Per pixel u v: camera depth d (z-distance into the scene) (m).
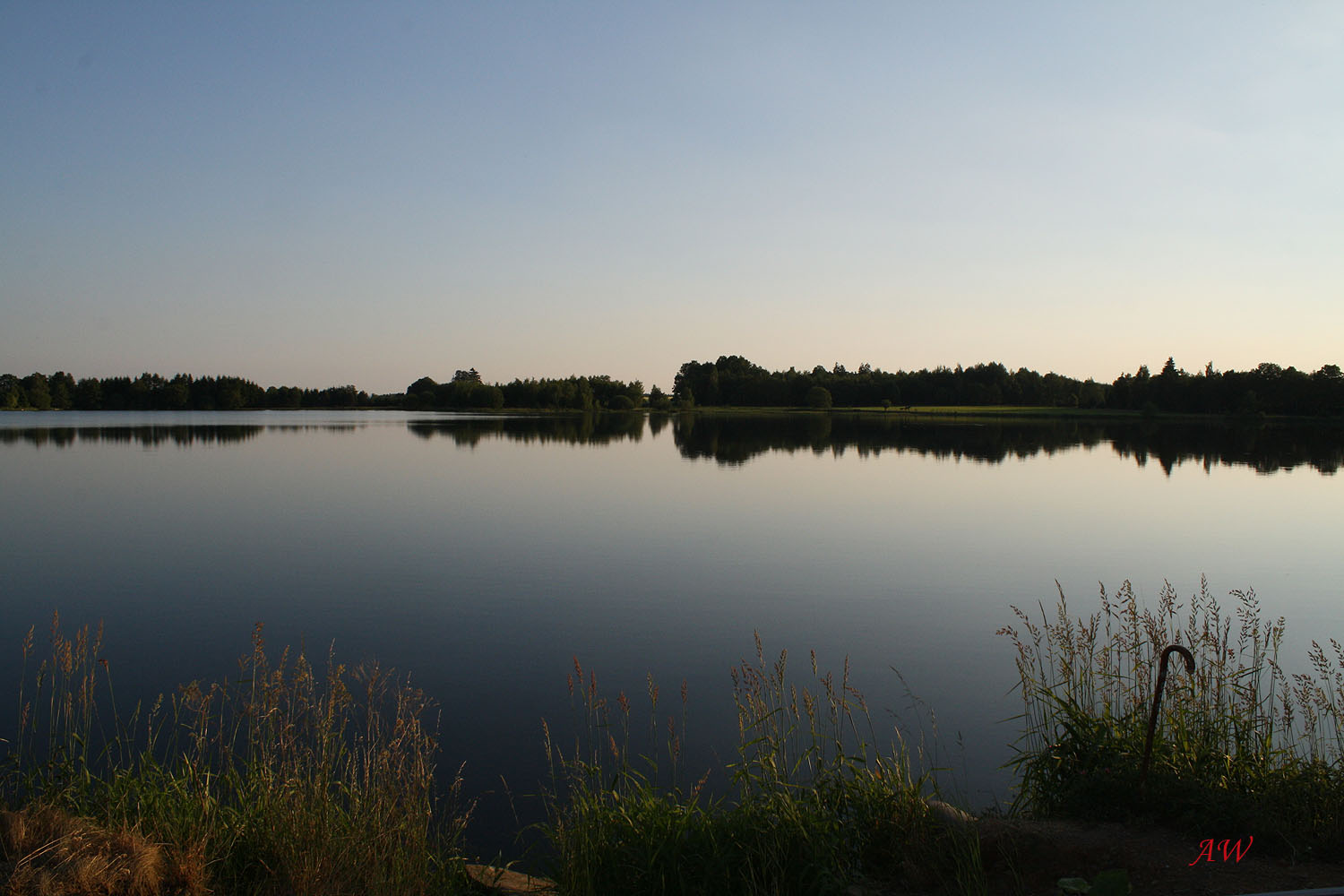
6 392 112.56
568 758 7.56
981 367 139.12
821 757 6.11
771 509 24.94
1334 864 4.50
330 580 15.05
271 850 4.91
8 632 11.56
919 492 29.56
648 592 14.25
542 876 5.49
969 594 14.31
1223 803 5.03
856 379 143.62
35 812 4.59
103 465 36.91
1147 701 6.50
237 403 126.19
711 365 162.62
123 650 10.72
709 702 9.05
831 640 11.50
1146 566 16.92
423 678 9.77
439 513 23.53
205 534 19.91
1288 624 12.41
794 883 4.85
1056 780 6.08
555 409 130.25
